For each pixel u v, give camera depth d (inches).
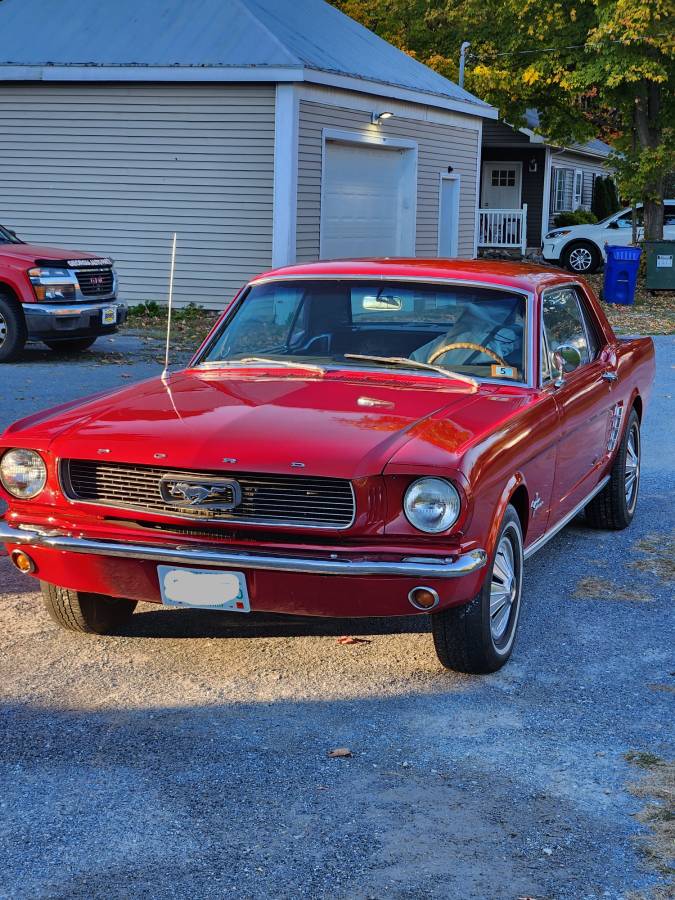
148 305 754.2
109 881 128.6
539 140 1387.8
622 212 1266.0
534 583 245.0
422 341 221.8
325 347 225.6
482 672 191.8
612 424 270.8
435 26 1380.4
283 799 148.3
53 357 550.3
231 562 170.9
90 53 742.5
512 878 130.4
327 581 169.2
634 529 293.4
